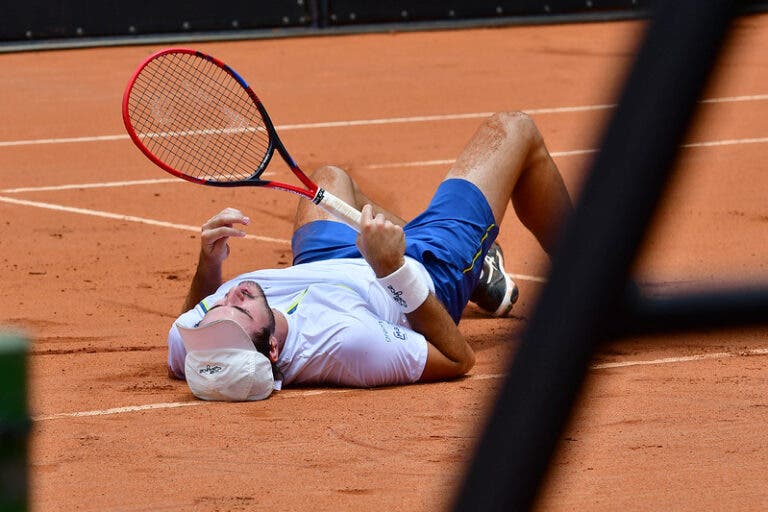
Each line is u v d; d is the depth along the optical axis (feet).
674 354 45.37
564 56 143.64
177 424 38.11
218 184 41.60
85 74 136.36
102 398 41.42
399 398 40.55
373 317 41.96
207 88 83.56
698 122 7.97
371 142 102.63
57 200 82.99
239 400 40.52
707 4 7.72
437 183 88.53
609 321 8.48
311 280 42.70
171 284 61.36
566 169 92.22
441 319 41.68
